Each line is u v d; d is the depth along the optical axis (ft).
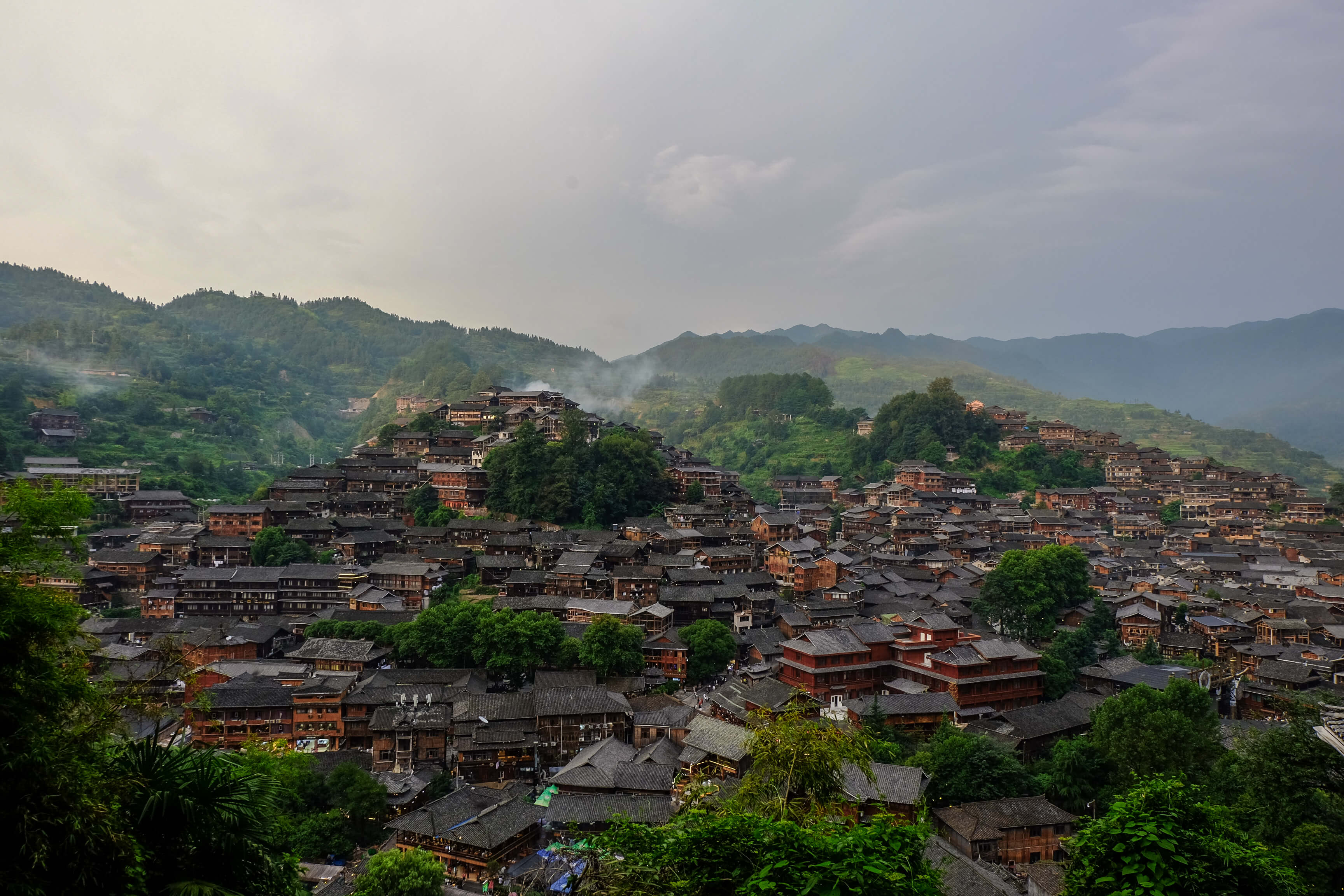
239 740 334.03
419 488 610.65
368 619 431.43
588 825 260.21
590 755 301.43
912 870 80.33
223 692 340.39
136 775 80.43
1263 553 644.27
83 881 68.69
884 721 329.52
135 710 106.22
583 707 333.62
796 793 120.37
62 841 67.97
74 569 103.30
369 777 285.23
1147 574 616.80
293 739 339.57
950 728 316.40
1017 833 248.52
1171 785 99.66
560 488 579.89
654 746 314.55
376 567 477.36
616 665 389.60
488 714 335.47
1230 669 408.67
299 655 381.81
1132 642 458.50
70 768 74.08
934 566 583.58
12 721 77.87
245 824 82.53
